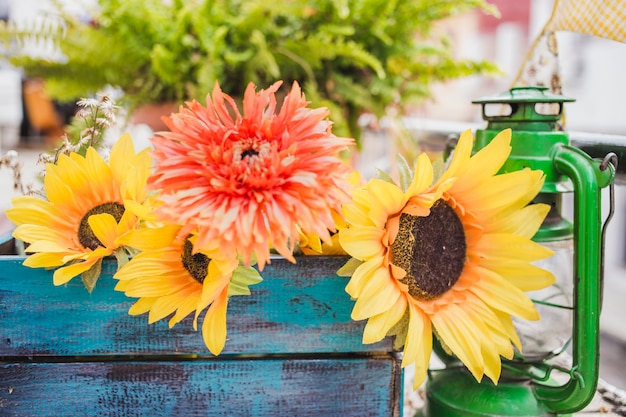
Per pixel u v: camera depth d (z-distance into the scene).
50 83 1.26
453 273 0.70
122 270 0.67
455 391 0.78
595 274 0.71
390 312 0.67
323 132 0.65
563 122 0.88
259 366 0.71
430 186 0.68
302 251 0.72
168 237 0.67
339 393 0.71
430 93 1.29
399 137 1.30
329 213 0.63
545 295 0.75
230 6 1.24
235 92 1.23
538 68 0.87
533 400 0.76
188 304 0.67
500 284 0.70
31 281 0.70
